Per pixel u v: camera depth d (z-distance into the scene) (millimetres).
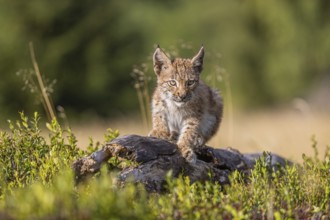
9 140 8391
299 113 30969
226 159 8703
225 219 6688
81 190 7270
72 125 29594
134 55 35875
